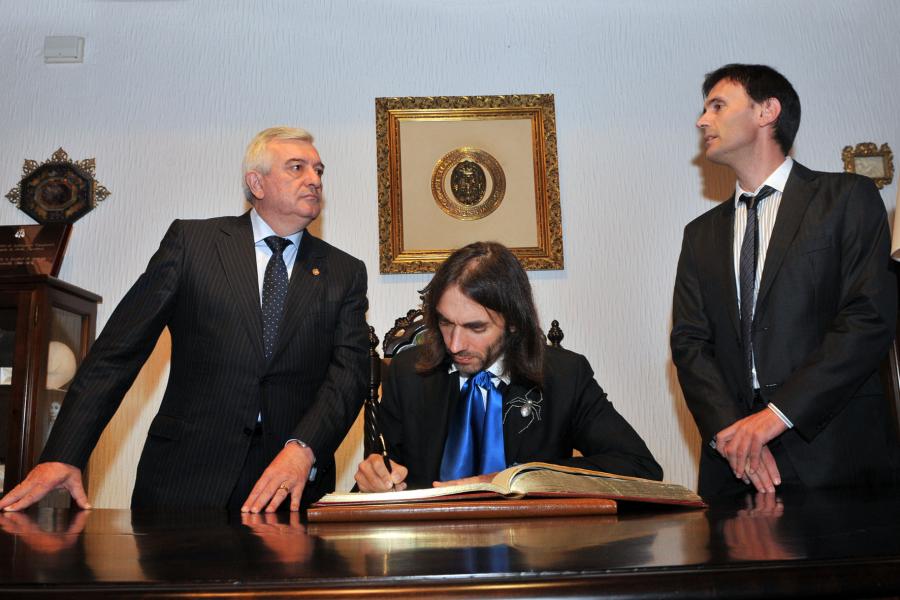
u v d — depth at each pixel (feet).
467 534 2.93
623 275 9.72
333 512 3.58
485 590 2.00
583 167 9.91
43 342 8.31
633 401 9.51
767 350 6.07
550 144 9.87
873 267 5.98
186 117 9.86
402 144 9.85
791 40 10.09
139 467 6.16
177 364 6.38
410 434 5.56
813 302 6.09
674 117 10.01
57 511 4.63
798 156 9.91
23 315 8.32
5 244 9.31
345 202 9.73
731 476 5.98
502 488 3.68
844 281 6.07
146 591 2.02
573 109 10.02
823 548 2.36
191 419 6.13
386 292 9.59
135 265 9.58
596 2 10.11
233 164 9.79
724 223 6.88
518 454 5.31
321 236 9.66
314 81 9.96
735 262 6.70
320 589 2.00
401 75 10.00
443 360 5.57
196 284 6.38
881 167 9.86
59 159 9.74
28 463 8.08
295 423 6.37
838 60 10.08
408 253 9.61
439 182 9.78
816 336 6.05
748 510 3.65
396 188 9.71
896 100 10.00
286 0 10.10
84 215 9.64
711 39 10.11
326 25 10.07
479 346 5.22
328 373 6.44
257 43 10.02
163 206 9.70
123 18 10.04
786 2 10.11
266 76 9.96
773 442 5.81
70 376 8.75
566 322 9.62
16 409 8.14
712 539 2.63
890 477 5.75
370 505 3.65
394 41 10.06
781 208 6.46
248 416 6.15
